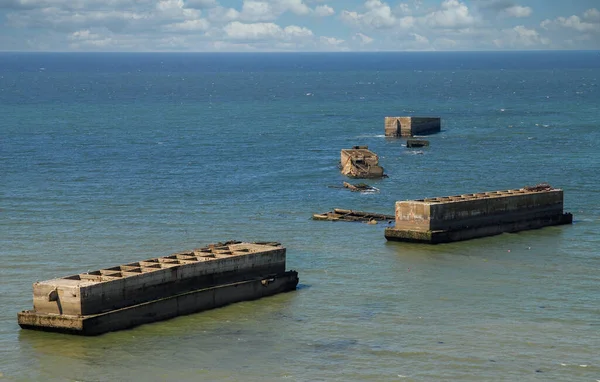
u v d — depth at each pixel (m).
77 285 67.19
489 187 134.75
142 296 70.56
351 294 79.69
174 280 72.62
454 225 100.31
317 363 64.06
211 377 61.53
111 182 137.88
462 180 141.00
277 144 189.25
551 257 93.06
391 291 80.69
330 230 104.88
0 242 98.06
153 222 109.25
